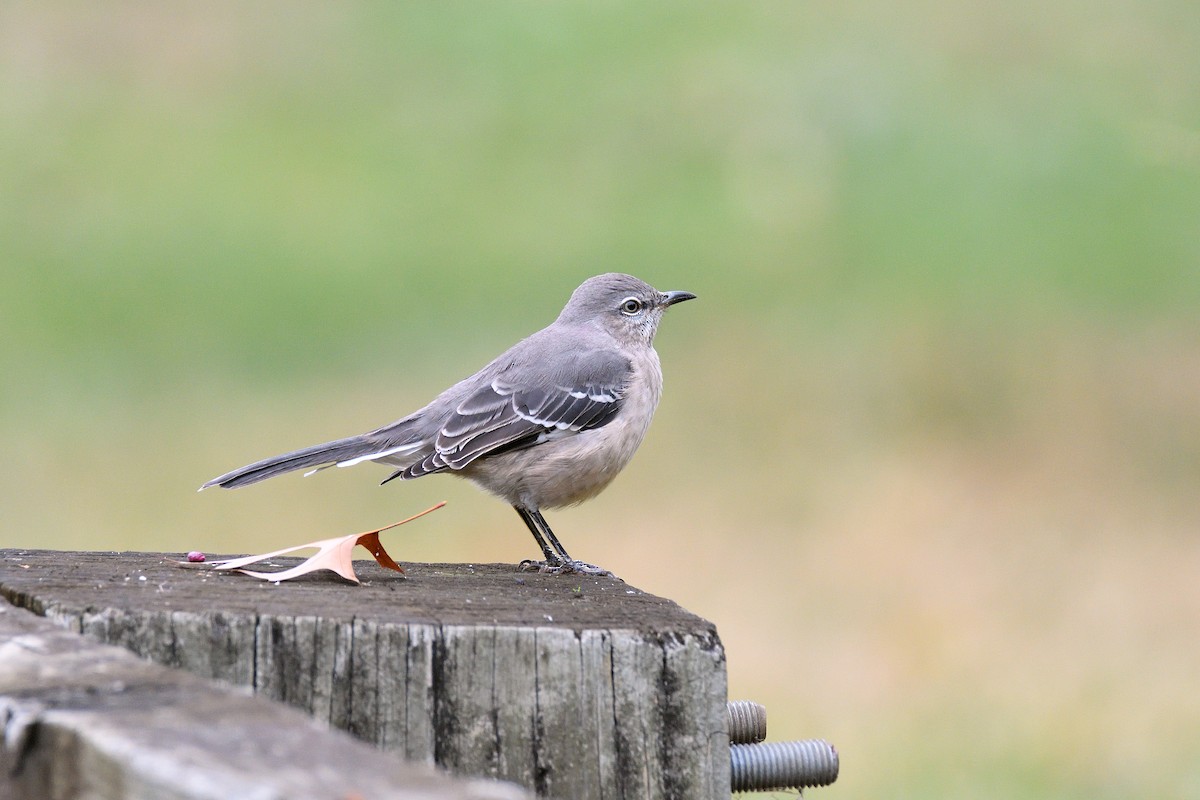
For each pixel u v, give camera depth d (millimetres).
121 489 14500
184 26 24250
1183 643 11461
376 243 19391
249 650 4004
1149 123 13188
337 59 23469
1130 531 13867
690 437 15984
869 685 10922
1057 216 19000
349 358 17797
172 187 20391
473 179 20750
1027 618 12031
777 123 20234
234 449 15445
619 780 4141
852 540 13766
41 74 22906
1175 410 16516
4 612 3838
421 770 2584
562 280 18891
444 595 4754
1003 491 14789
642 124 20969
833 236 19516
